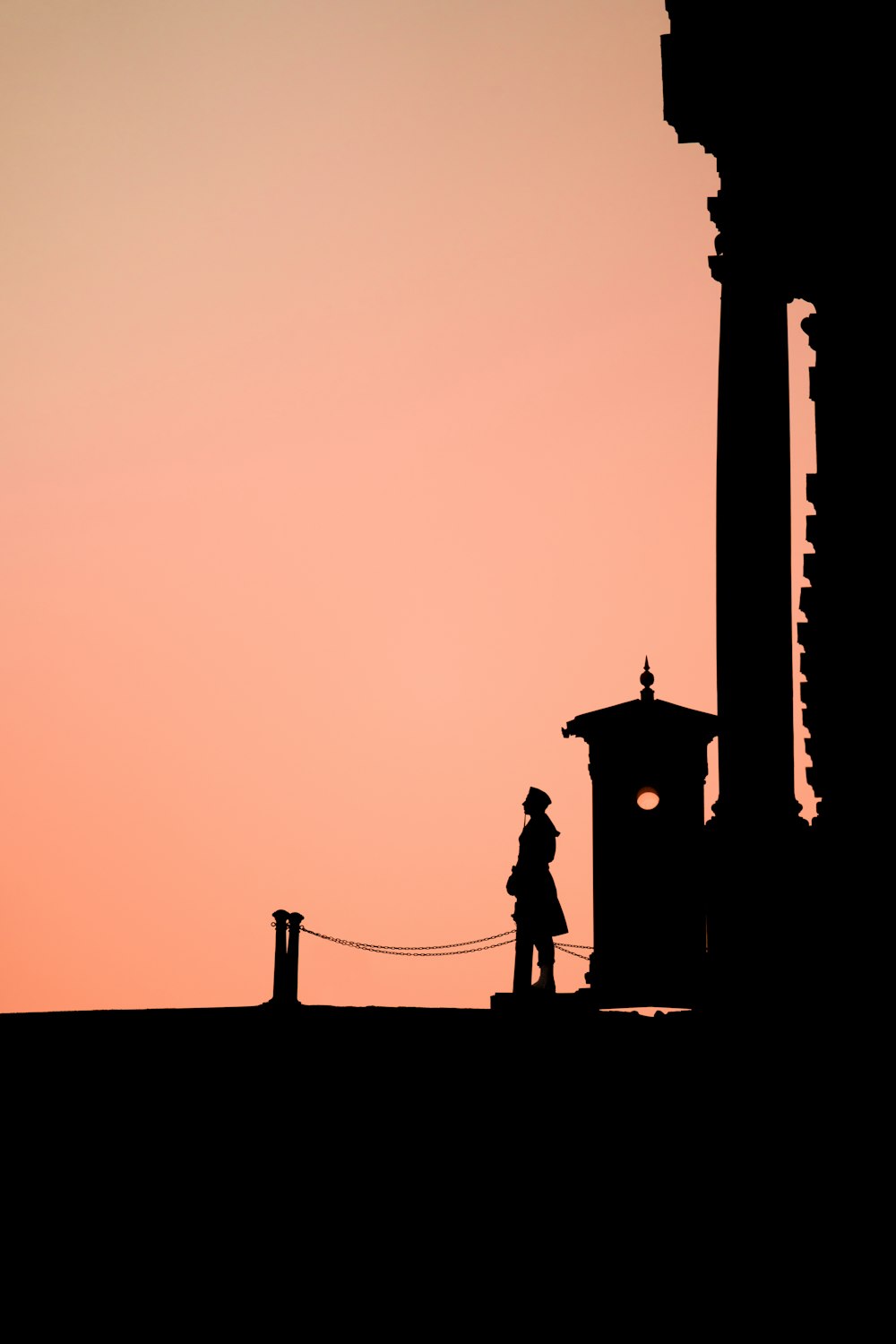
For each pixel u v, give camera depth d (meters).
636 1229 47.97
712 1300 44.34
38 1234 47.53
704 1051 63.59
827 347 76.00
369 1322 43.47
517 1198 49.94
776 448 74.06
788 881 70.75
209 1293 44.72
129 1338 42.34
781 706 72.88
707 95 75.81
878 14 72.31
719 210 75.88
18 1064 62.72
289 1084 60.09
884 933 69.12
